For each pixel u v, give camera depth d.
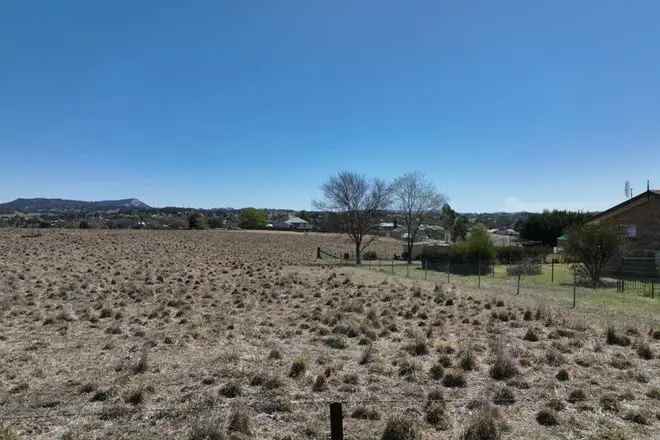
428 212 52.69
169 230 82.75
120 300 18.09
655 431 7.04
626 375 9.56
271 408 7.74
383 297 20.28
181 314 15.59
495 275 33.25
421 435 6.82
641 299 20.31
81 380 9.03
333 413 6.10
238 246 62.03
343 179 62.88
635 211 33.00
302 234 93.56
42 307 16.30
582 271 29.27
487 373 9.69
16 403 7.93
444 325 14.40
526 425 7.24
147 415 7.43
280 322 14.70
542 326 14.27
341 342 11.78
